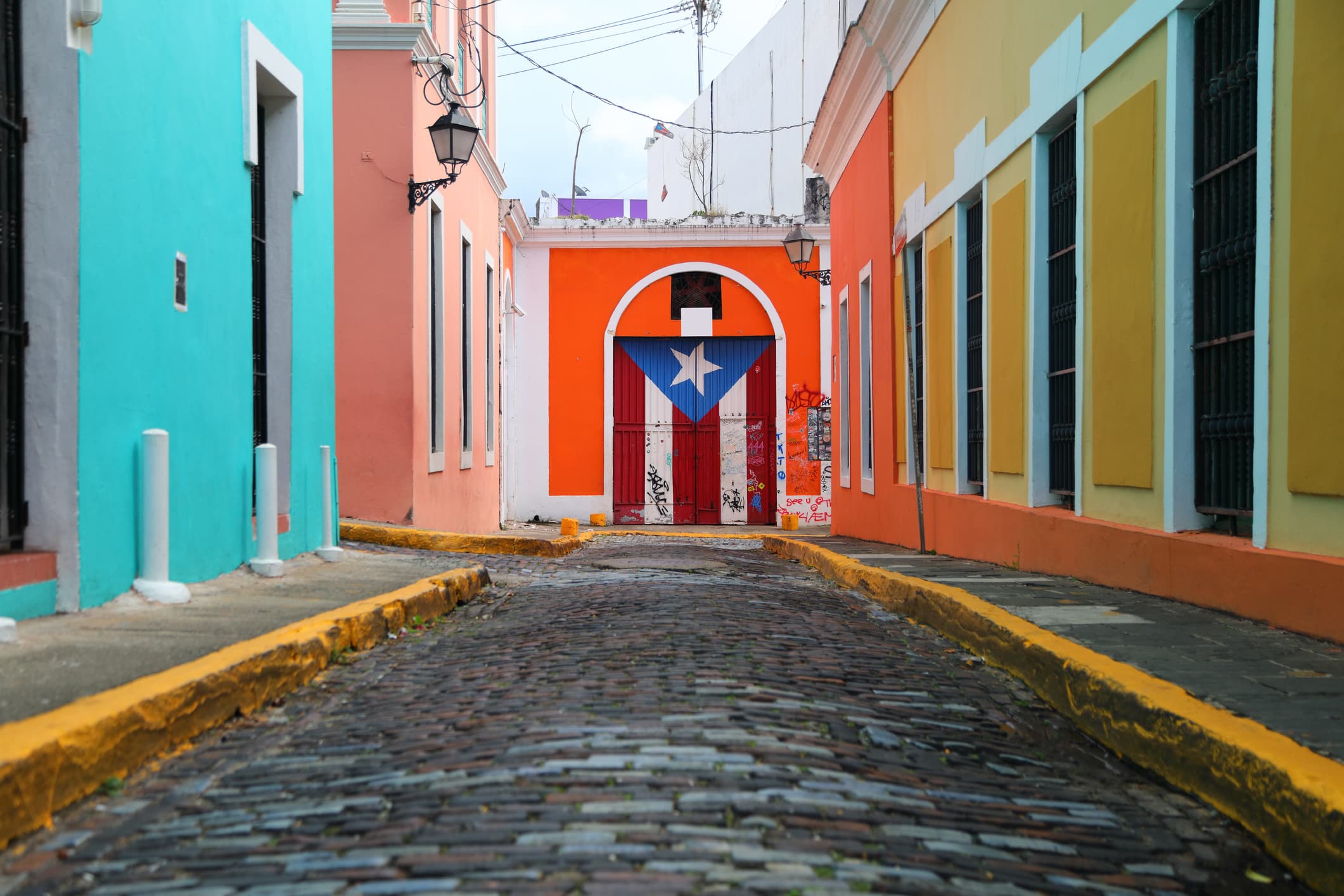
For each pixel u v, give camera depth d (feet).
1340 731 12.71
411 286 46.01
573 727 14.10
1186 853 11.30
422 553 41.52
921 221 44.55
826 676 18.53
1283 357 19.13
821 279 70.13
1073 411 29.55
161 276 23.47
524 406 85.30
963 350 39.47
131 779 13.29
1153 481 23.97
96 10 19.99
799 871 9.48
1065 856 10.82
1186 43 22.49
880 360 52.54
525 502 85.15
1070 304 29.55
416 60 46.06
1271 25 19.22
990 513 34.96
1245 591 20.15
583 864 9.56
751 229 84.58
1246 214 20.67
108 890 9.65
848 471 61.98
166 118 23.67
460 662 20.56
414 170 46.34
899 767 13.32
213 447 26.61
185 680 15.08
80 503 20.17
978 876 9.89
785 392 85.25
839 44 101.86
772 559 50.26
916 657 21.50
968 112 37.65
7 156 19.45
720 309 85.66
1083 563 27.43
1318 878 10.39
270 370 31.89
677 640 21.18
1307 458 18.43
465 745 13.71
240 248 28.27
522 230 82.53
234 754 14.52
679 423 86.89
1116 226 25.70
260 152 31.81
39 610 19.57
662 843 10.05
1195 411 22.79
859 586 33.14
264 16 29.58
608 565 43.52
